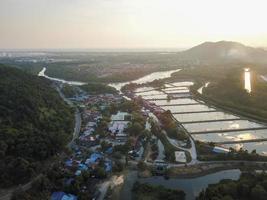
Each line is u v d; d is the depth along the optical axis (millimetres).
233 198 121875
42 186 133000
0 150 153125
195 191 133500
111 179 144125
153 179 144375
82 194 128250
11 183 137875
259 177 133875
